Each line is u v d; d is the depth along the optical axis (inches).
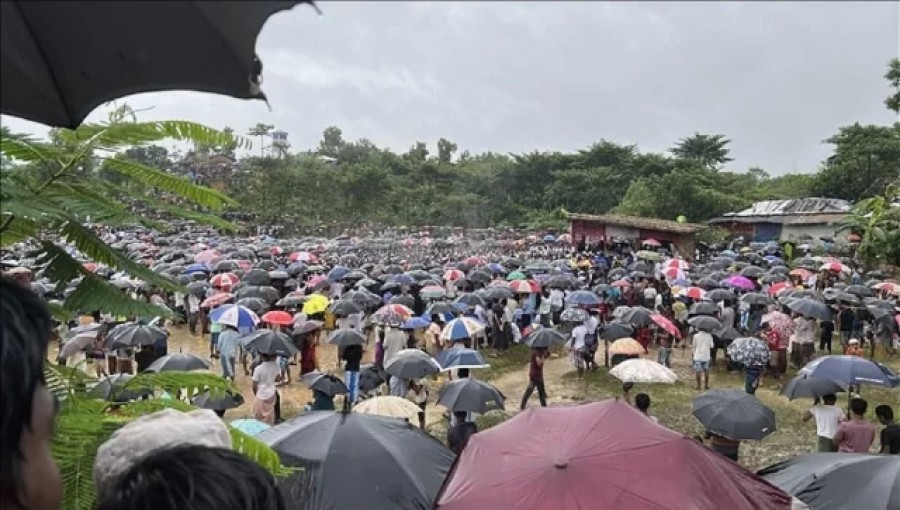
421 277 1060.5
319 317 764.0
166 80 58.5
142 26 55.7
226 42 54.9
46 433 62.2
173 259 1187.3
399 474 226.5
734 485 184.7
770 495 191.3
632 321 740.7
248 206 2174.0
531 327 863.7
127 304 97.6
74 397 101.2
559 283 928.9
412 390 535.2
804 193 2300.7
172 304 921.5
